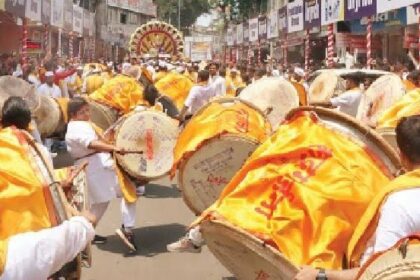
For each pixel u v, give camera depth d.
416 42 19.69
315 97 11.62
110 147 7.99
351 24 24.83
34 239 3.54
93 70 22.12
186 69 26.48
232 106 7.10
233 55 52.56
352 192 4.32
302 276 3.71
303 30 25.84
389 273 3.11
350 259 3.84
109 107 13.96
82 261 4.62
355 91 11.45
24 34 20.78
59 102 14.05
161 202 11.19
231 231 4.21
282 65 29.66
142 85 15.11
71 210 4.11
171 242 8.79
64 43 34.97
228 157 6.84
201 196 6.98
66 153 15.60
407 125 3.69
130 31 70.25
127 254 8.27
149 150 8.27
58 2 26.27
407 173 3.60
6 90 11.01
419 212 3.44
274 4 50.22
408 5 14.45
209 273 7.54
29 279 3.46
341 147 4.54
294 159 4.54
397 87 10.84
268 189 4.42
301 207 4.27
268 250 4.12
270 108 8.20
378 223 3.61
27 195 3.94
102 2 61.38
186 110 13.71
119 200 11.25
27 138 4.27
